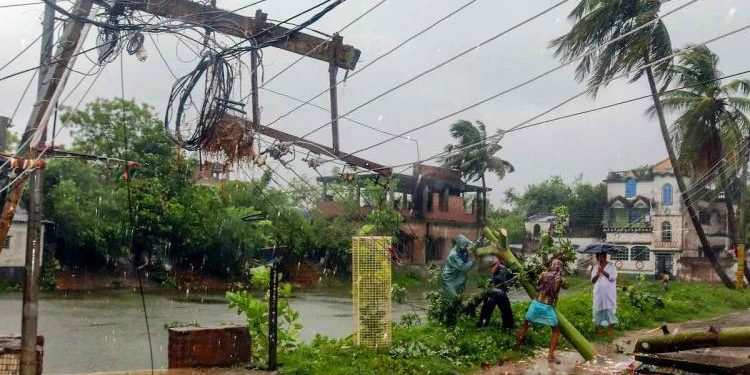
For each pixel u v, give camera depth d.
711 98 28.86
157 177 43.03
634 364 8.59
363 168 11.56
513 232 60.53
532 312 10.32
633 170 53.75
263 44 10.17
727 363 6.39
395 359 9.48
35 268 8.52
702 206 48.12
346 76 10.95
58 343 18.94
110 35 9.82
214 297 37.62
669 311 16.42
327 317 27.48
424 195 51.66
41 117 9.09
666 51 26.66
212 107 10.47
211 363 9.48
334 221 46.41
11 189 9.05
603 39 26.33
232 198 43.47
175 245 43.78
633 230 51.34
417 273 48.62
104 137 41.84
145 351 17.67
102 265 42.75
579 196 62.41
